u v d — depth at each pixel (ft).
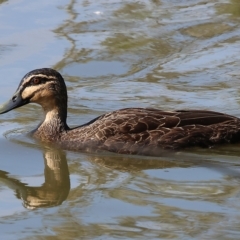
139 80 60.95
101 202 40.91
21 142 50.85
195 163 46.19
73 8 74.95
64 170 46.09
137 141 48.03
